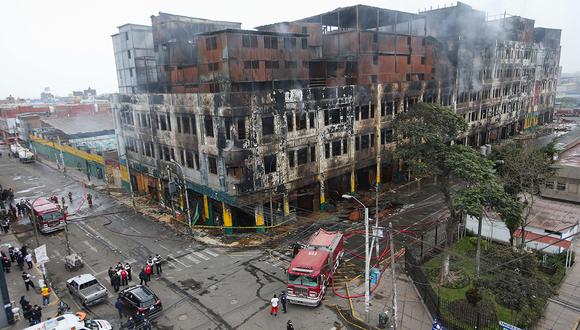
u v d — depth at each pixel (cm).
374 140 4544
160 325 2248
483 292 2203
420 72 5188
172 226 3881
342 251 2941
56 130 8038
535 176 3111
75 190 5409
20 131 9475
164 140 4191
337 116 4047
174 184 3912
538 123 8775
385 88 4516
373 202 4228
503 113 7094
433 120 3002
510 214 2361
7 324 2333
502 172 3459
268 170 3516
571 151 4612
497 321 1980
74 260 2994
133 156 4931
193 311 2380
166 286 2697
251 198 3409
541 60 8188
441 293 2416
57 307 2506
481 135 6619
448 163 2525
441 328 1955
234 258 3105
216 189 3566
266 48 3684
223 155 3353
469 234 3250
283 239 3425
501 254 2556
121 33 5172
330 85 4441
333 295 2492
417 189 4706
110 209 4497
